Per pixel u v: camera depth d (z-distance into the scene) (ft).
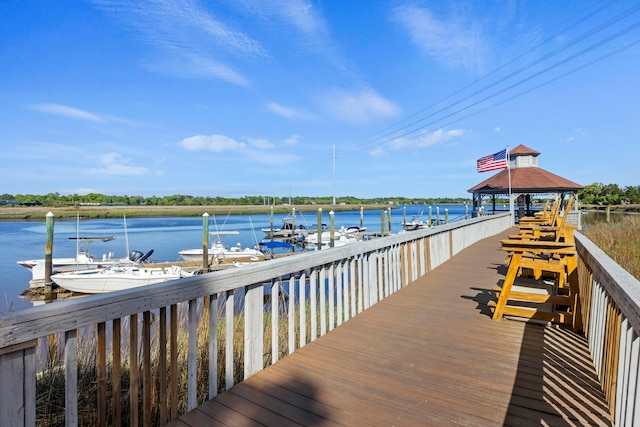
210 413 7.80
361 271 15.70
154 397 9.53
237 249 73.31
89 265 55.77
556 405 8.09
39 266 51.78
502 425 7.37
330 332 12.91
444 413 7.82
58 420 8.86
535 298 13.82
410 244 21.57
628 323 6.57
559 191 75.20
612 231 51.13
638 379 5.45
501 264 26.91
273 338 10.54
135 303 6.60
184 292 7.59
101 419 6.23
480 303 16.63
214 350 8.57
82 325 5.73
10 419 4.91
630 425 5.82
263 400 8.36
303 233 113.19
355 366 10.16
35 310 5.15
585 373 9.66
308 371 9.86
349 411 7.90
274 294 10.63
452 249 31.45
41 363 10.94
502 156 68.13
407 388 8.91
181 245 99.19
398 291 19.03
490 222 50.65
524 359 10.55
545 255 21.95
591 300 10.74
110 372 10.90
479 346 11.55
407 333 12.78
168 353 12.00
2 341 4.71
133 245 99.14
